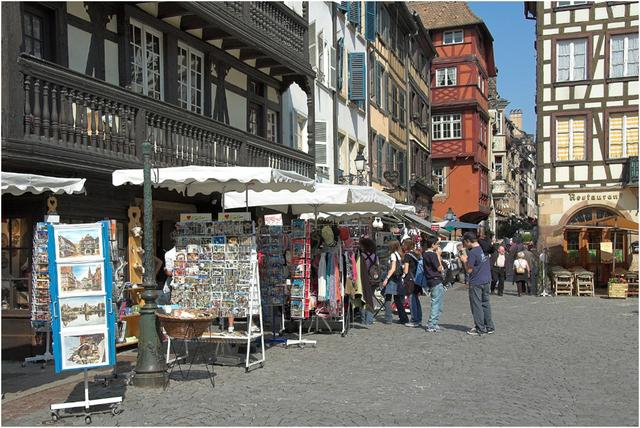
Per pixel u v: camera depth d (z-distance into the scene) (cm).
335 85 2634
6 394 829
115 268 1062
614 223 2697
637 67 3014
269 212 1930
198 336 859
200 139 1474
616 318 1670
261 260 1191
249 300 974
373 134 3198
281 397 788
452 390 823
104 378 883
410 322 1558
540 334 1350
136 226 1298
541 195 3119
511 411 717
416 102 4225
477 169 4909
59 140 1069
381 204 1478
